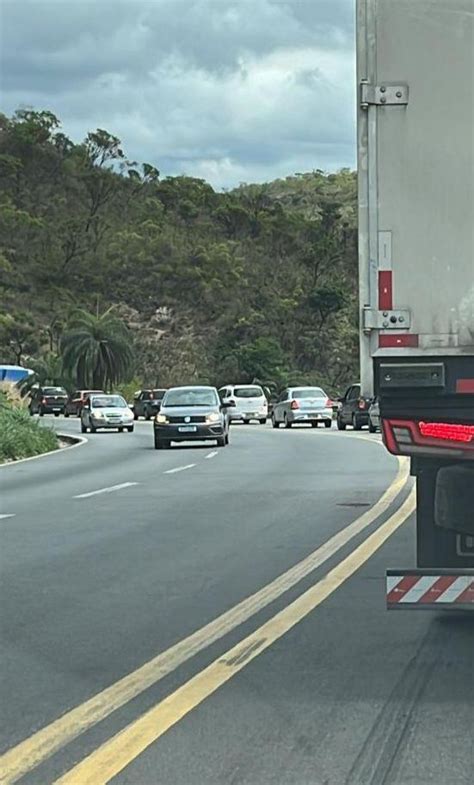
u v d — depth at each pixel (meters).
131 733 9.45
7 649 12.49
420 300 10.41
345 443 52.91
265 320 180.62
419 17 10.39
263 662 11.73
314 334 176.75
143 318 191.25
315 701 10.28
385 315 10.41
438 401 10.49
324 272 195.00
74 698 10.55
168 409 51.88
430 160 10.41
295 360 175.25
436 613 14.00
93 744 9.18
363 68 10.45
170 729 9.53
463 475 10.49
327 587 15.81
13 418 56.56
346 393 71.38
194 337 186.00
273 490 29.67
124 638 12.95
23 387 138.75
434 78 10.39
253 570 17.34
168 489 30.62
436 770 8.44
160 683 11.01
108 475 36.28
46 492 30.75
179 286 196.25
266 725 9.59
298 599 15.05
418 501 12.02
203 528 22.28
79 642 12.79
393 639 12.68
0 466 42.09
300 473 35.12
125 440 62.16
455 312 10.38
